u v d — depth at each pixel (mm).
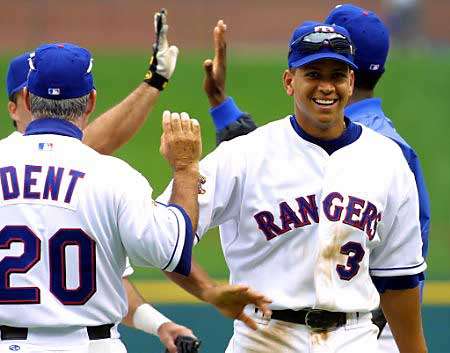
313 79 17266
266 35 123750
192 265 16578
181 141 16500
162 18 20969
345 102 17531
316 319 17516
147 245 15539
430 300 45625
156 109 85438
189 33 114812
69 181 15664
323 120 17266
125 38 120000
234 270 18125
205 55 100688
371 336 17922
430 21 120812
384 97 90438
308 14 124812
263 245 17609
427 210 20047
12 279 15414
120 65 95625
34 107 16109
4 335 15547
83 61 16156
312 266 17406
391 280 18375
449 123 86875
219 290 16141
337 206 17469
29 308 15391
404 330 18844
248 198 17625
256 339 17844
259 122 86375
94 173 15750
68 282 15516
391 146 18141
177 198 16344
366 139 17969
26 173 15750
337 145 17750
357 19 19984
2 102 86250
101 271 15641
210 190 17453
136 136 80375
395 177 17875
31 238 15484
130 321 18422
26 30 117062
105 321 15773
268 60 98062
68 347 15555
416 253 18203
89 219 15555
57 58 15977
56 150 15914
